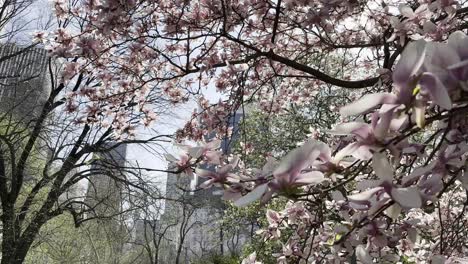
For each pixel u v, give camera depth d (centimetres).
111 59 554
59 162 1291
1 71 1400
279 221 365
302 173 127
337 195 189
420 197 135
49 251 1434
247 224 1717
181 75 484
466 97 113
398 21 317
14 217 1228
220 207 2062
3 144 1338
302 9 467
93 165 1273
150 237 2350
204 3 472
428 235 367
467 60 106
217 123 550
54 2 516
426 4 308
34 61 1339
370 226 203
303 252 327
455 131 141
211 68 513
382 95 113
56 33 472
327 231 326
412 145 149
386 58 398
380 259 251
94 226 1380
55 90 1230
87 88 585
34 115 1359
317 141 124
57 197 1205
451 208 430
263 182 137
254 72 598
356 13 484
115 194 1166
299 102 700
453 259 189
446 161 143
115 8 429
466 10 346
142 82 541
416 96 112
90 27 482
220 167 170
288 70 638
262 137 1184
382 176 125
